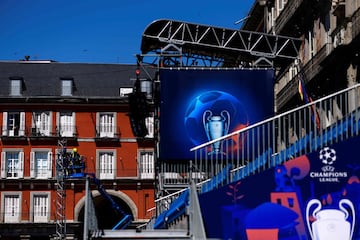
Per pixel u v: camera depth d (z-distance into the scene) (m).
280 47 27.34
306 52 32.78
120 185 59.28
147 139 59.75
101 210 61.28
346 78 26.17
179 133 24.09
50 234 57.81
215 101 24.30
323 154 15.84
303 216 15.68
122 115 60.50
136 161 59.81
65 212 57.84
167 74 24.38
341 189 15.75
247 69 24.45
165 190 23.62
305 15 32.50
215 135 24.12
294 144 16.22
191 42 26.58
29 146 59.53
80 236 30.59
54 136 59.56
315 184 15.77
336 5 26.09
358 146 15.84
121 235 16.81
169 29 26.39
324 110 20.20
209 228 15.75
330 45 27.47
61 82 62.53
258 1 41.50
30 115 59.97
